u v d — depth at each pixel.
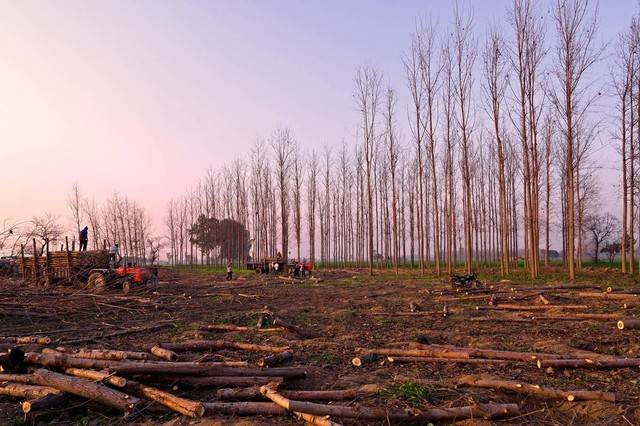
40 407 5.68
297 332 10.59
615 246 46.59
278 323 10.72
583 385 6.26
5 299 15.03
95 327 12.02
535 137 24.64
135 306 15.38
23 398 6.27
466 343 9.43
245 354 8.66
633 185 24.67
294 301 17.52
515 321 11.70
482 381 6.27
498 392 6.04
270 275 34.09
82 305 15.29
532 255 24.05
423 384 6.27
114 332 10.99
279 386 6.22
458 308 14.27
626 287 17.75
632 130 24.34
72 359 6.70
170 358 7.80
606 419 5.21
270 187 43.31
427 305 15.41
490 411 5.31
